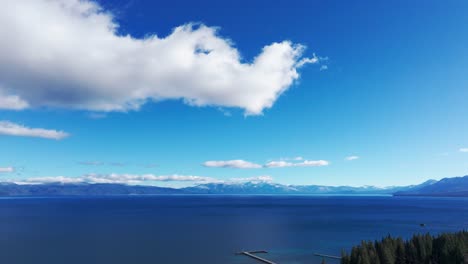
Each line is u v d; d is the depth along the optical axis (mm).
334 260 126625
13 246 154875
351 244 160250
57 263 122688
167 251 142750
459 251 89312
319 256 133250
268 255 135125
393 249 98438
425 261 95938
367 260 87938
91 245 156875
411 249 99375
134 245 157875
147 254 137000
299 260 126438
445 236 101625
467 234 105438
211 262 124250
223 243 163625
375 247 103500
